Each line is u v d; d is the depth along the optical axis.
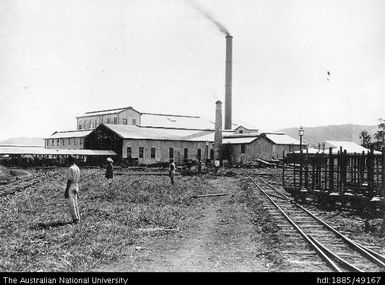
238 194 29.09
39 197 24.94
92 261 10.81
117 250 12.09
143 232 15.12
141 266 10.56
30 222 16.56
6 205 21.58
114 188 28.86
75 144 74.56
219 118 67.38
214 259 11.39
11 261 10.61
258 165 63.03
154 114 88.62
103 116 89.06
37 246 12.42
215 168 49.47
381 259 10.98
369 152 20.09
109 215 18.66
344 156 22.61
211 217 19.22
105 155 63.38
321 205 23.62
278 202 25.12
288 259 11.00
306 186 26.03
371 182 19.95
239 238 14.39
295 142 74.31
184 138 70.31
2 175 41.03
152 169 55.47
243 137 73.19
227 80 77.12
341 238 14.02
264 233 15.18
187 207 22.62
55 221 16.80
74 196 16.47
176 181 37.12
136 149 64.25
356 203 20.61
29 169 55.09
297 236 14.27
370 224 17.25
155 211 20.19
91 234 14.32
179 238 14.30
